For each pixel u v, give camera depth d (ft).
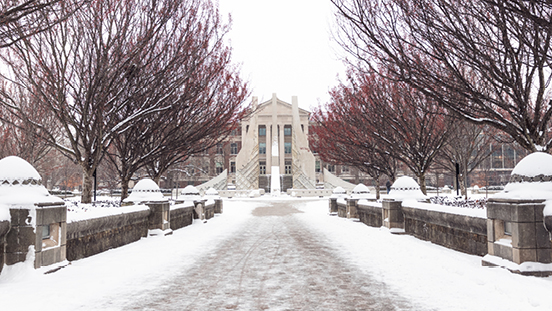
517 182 21.27
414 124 54.90
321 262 26.35
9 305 15.87
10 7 26.61
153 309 15.88
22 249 20.56
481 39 30.50
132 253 29.40
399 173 193.06
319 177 236.43
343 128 69.62
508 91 30.63
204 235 42.19
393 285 19.54
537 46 26.16
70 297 17.29
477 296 16.90
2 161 22.13
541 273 19.17
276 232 45.27
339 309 15.81
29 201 20.86
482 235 24.70
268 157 213.25
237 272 23.36
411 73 31.96
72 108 44.06
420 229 35.73
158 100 47.37
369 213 50.70
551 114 30.45
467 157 72.79
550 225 18.99
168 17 41.88
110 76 40.09
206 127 58.18
